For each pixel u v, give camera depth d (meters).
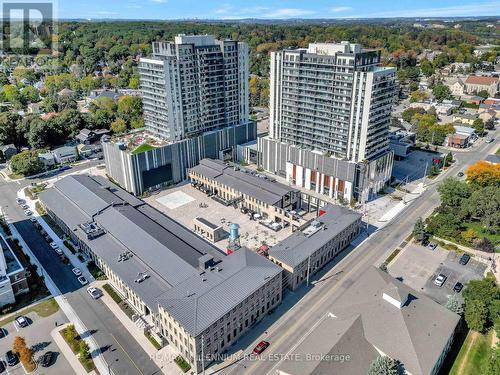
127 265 108.06
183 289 93.81
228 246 124.19
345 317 87.56
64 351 90.19
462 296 101.31
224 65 188.00
